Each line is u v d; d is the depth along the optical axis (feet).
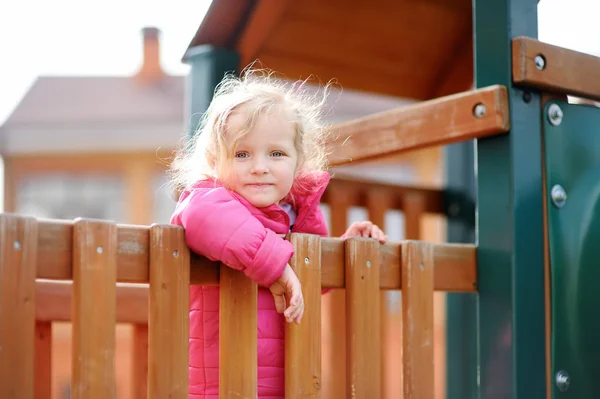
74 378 6.73
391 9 15.39
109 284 6.91
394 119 10.59
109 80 59.16
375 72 16.76
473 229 17.70
